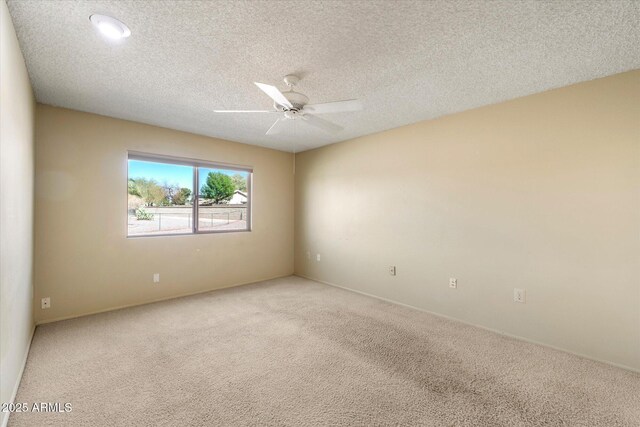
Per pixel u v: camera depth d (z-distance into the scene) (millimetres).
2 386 1534
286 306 3590
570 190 2451
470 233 3072
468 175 3080
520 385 2012
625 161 2213
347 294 4133
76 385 1949
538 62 2094
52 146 2980
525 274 2705
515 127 2752
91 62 2137
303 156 5137
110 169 3350
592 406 1809
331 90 2584
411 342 2648
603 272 2312
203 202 4262
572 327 2457
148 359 2291
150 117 3361
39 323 2920
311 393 1908
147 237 3656
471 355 2418
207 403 1797
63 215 3062
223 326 2955
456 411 1751
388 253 3848
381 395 1894
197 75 2328
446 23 1666
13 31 1704
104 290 3338
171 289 3869
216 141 4262
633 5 1507
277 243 5086
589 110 2359
